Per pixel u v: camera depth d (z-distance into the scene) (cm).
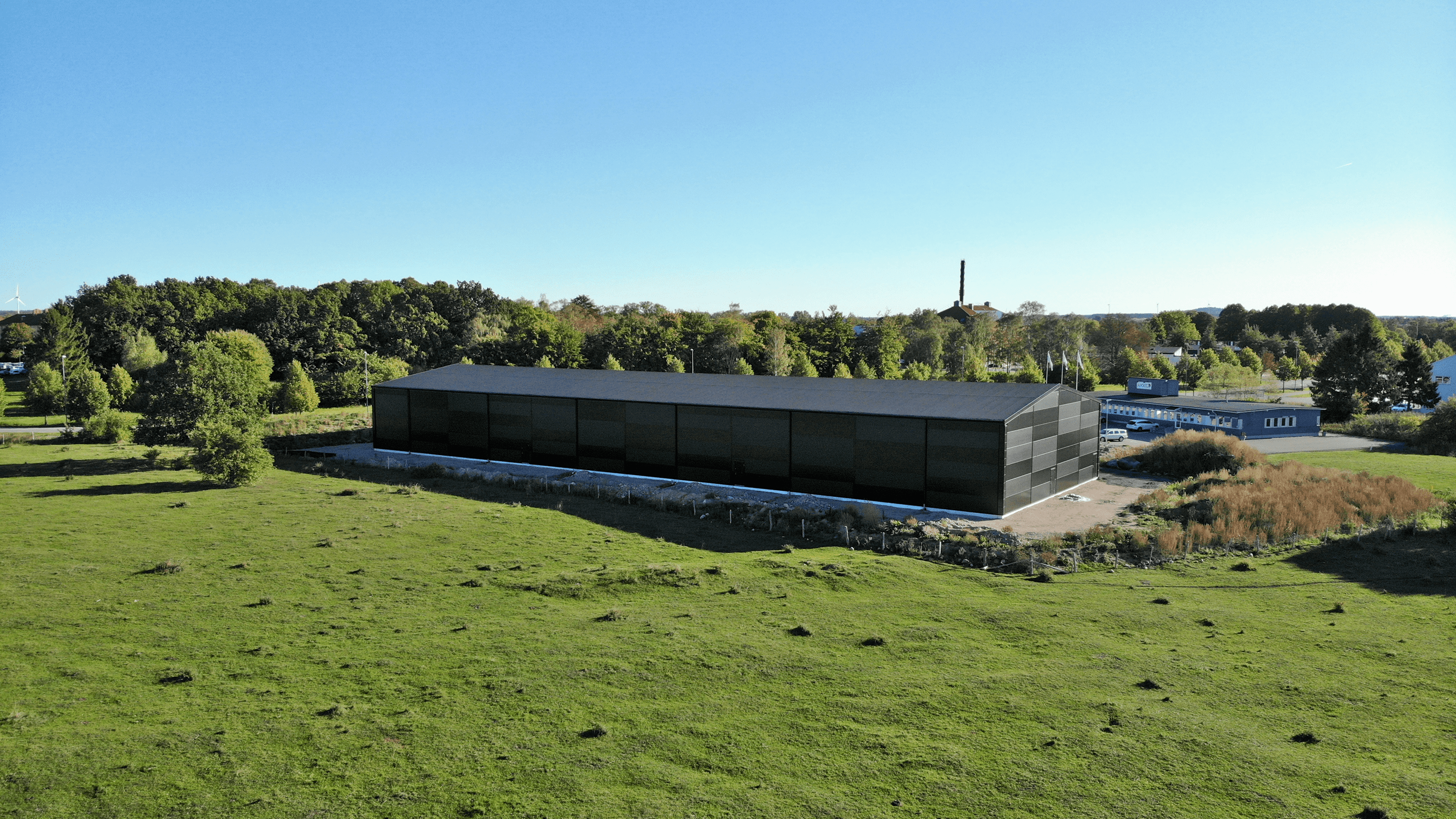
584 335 13338
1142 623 2625
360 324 13125
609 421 5344
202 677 2100
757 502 4394
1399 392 10094
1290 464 5038
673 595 2878
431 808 1508
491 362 12556
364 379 9756
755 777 1639
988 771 1662
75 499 4347
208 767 1638
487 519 4028
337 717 1872
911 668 2230
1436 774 1661
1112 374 14512
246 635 2403
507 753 1720
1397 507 3997
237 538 3547
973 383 4956
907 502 4350
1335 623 2627
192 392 5956
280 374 11338
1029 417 4344
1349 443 7288
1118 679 2166
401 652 2289
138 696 1977
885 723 1891
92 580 2911
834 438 4559
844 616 2678
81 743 1723
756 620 2622
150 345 11062
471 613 2650
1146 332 18250
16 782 1567
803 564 3272
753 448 4834
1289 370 15650
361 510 4172
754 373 11950
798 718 1912
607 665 2211
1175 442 5653
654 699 2008
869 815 1502
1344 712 1970
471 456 5944
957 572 3262
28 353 11544
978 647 2402
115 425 6838
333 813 1485
